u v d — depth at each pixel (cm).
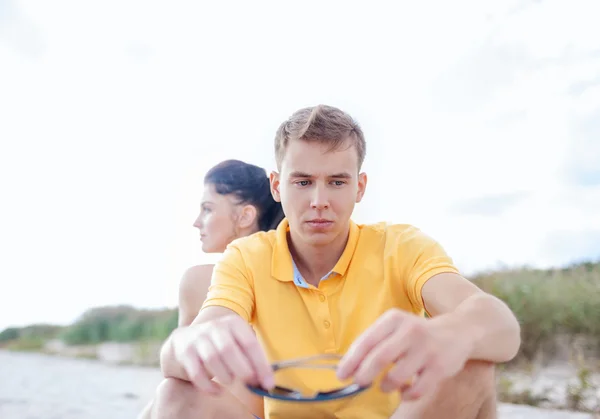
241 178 261
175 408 149
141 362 793
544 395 409
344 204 170
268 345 177
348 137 171
